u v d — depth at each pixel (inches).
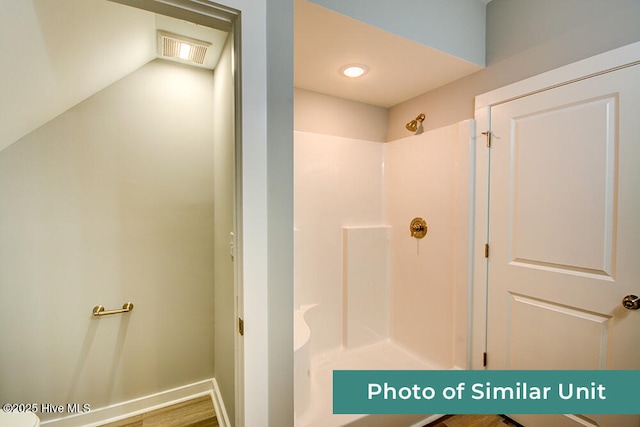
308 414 61.4
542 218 57.4
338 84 78.7
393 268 94.9
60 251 59.7
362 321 90.8
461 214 72.2
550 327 56.7
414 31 57.4
